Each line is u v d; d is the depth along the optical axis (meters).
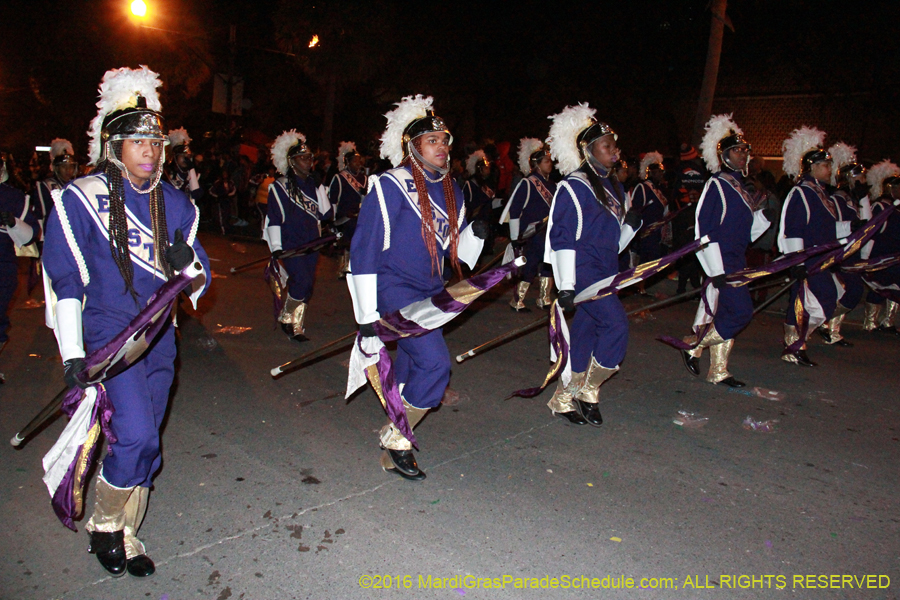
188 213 3.30
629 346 7.28
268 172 16.34
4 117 28.31
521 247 8.77
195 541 3.42
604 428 5.02
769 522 3.77
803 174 6.74
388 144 4.03
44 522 3.56
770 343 7.67
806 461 4.57
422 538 3.51
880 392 6.04
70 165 7.70
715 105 16.77
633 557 3.40
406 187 3.93
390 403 3.93
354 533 3.54
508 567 3.29
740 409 5.50
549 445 4.68
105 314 3.06
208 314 7.98
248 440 4.62
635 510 3.85
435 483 4.09
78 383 2.83
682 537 3.59
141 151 3.01
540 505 3.87
